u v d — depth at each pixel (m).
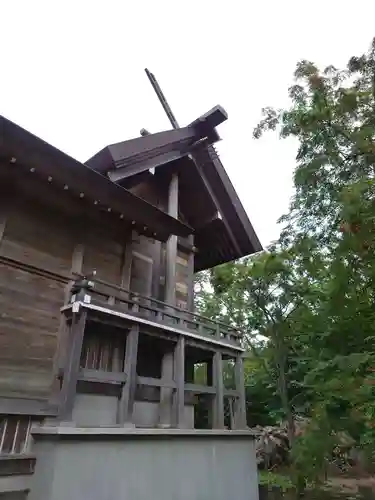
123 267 6.82
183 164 9.20
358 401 5.23
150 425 6.00
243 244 10.04
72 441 4.11
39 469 4.00
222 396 6.75
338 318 6.69
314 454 5.99
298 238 8.30
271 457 12.17
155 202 9.09
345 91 6.55
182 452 5.40
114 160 6.43
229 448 6.32
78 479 4.01
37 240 5.50
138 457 4.74
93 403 5.40
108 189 5.47
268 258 11.88
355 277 5.40
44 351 5.03
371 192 4.97
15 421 4.27
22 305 5.00
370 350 6.39
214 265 11.11
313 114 6.69
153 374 7.00
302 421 12.91
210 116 8.71
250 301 13.76
